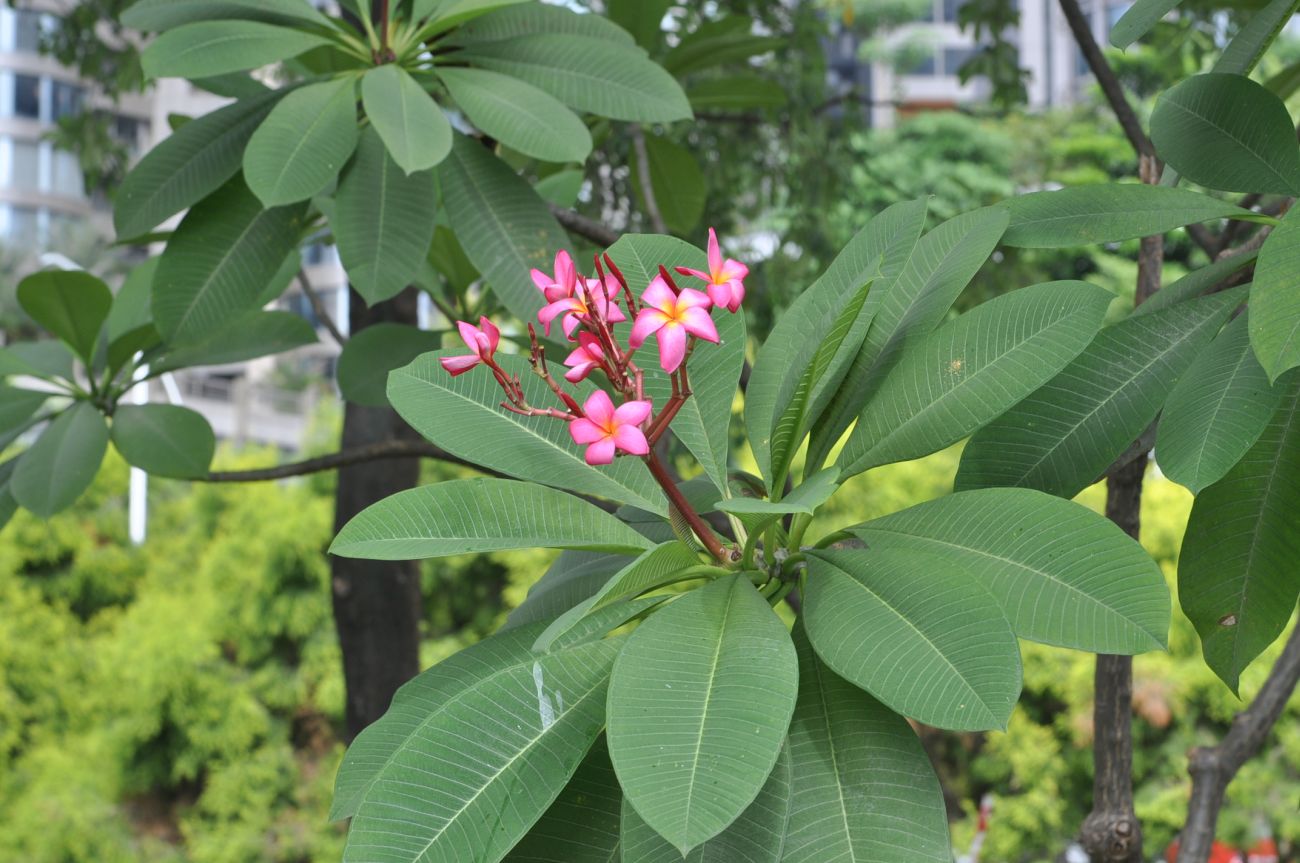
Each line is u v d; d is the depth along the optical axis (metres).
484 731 1.31
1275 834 7.79
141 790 10.51
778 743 1.19
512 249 2.02
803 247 6.05
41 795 10.20
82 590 12.02
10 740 10.88
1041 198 1.61
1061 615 1.28
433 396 1.54
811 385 1.40
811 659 1.39
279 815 10.29
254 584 10.55
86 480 2.38
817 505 1.22
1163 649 1.24
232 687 10.36
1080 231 1.57
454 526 1.44
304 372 23.08
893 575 1.33
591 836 1.35
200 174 2.05
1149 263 2.09
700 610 1.32
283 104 1.95
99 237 23.39
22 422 2.54
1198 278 1.60
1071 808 8.15
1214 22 4.54
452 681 1.45
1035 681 7.95
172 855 10.21
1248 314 1.33
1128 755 2.02
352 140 1.95
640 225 4.99
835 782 1.31
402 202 2.01
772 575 1.45
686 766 1.18
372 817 1.26
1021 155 15.66
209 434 2.47
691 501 1.75
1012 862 8.31
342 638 3.78
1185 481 1.34
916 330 1.55
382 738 1.42
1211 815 2.18
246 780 10.20
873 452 1.47
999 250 5.57
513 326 4.36
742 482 1.65
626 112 2.02
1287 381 1.50
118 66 6.14
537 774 1.29
